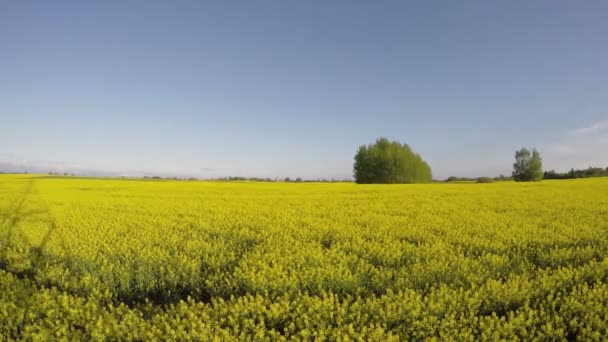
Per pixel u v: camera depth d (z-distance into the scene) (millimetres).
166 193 27594
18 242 11000
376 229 13547
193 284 8250
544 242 11453
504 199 23016
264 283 7809
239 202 21672
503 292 7211
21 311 6418
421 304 6625
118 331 5965
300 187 34844
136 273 8539
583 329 5895
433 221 15109
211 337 5703
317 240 12297
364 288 7852
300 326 6184
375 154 63094
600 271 8406
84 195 25250
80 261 9172
